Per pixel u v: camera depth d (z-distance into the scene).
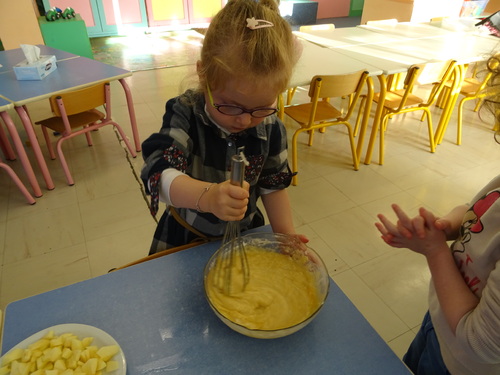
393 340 1.43
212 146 0.81
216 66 0.63
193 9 5.72
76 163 2.52
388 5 4.52
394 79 2.99
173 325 0.67
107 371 0.57
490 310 0.51
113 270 0.86
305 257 0.76
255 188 0.93
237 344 0.64
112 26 5.42
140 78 4.02
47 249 1.83
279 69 0.64
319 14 6.70
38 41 4.09
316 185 2.35
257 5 0.65
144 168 0.73
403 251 1.83
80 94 2.07
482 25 3.22
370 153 2.53
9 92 2.01
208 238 0.93
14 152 2.66
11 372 0.56
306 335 0.66
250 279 0.74
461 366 0.67
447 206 2.19
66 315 0.68
